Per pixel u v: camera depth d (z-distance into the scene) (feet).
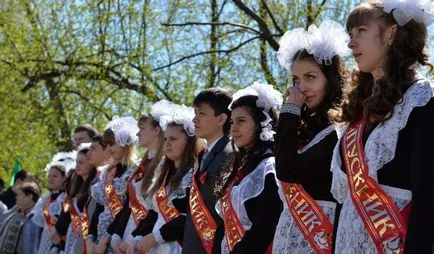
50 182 30.81
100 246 23.17
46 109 51.37
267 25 48.32
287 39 14.29
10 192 38.32
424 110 11.01
